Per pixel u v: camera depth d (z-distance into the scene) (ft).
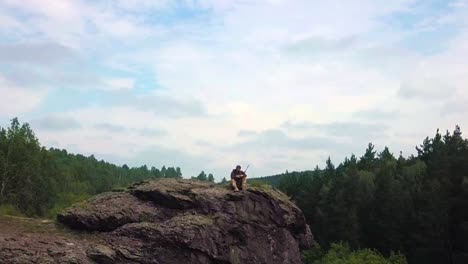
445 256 179.22
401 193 204.33
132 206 78.07
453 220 177.99
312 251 217.56
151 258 67.62
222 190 85.56
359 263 172.14
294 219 90.27
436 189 181.98
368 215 220.23
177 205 79.20
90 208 76.43
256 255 80.79
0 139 191.21
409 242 191.01
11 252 58.54
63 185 251.80
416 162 282.77
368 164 343.87
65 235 69.62
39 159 206.49
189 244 71.00
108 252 64.49
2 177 181.57
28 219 77.77
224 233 77.00
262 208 85.30
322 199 258.16
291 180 351.05
